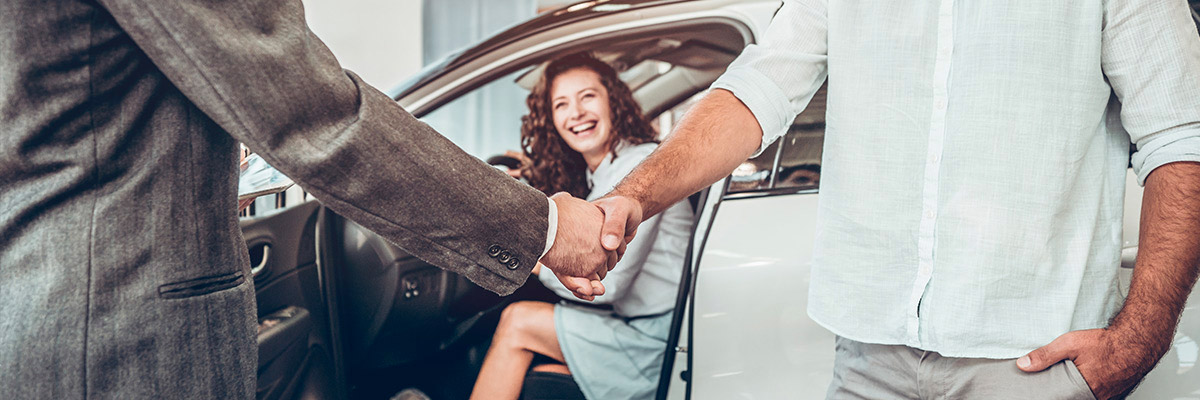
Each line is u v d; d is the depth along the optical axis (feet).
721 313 5.22
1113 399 3.48
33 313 2.27
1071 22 3.34
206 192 2.57
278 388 4.91
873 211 3.60
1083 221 3.48
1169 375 4.55
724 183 5.27
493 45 6.31
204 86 2.35
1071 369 3.33
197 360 2.52
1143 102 3.35
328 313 5.89
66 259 2.30
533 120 6.15
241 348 2.68
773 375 5.20
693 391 5.25
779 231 5.26
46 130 2.27
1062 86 3.35
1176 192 3.33
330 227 6.11
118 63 2.35
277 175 3.28
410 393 6.12
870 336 3.70
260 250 5.11
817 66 4.04
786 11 4.07
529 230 3.10
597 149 6.10
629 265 5.72
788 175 5.37
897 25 3.51
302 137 2.52
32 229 2.31
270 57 2.40
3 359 2.25
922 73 3.48
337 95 2.60
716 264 5.24
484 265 3.01
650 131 6.09
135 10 2.25
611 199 3.76
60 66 2.25
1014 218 3.39
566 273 3.65
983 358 3.50
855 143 3.62
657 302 5.71
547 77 6.15
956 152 3.43
